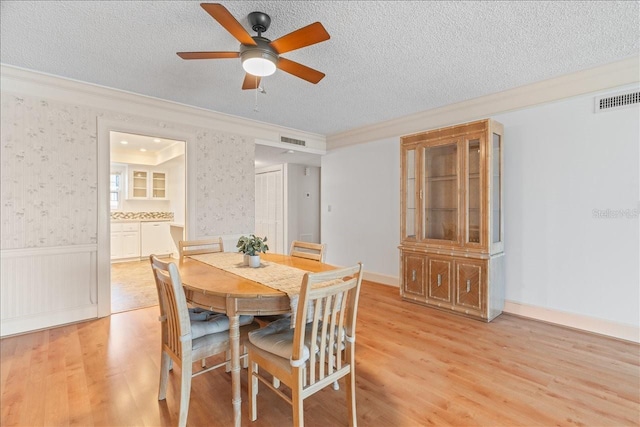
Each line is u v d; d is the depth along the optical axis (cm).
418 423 168
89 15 196
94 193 313
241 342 181
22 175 278
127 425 165
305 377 148
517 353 245
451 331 287
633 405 181
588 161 283
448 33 217
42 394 189
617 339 268
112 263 600
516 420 169
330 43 230
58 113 294
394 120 432
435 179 353
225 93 333
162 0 183
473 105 351
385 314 331
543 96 301
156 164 660
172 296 164
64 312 298
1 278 269
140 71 279
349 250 510
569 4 185
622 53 247
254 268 221
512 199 330
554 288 304
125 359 233
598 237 280
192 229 380
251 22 197
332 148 525
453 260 329
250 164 434
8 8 188
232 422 170
